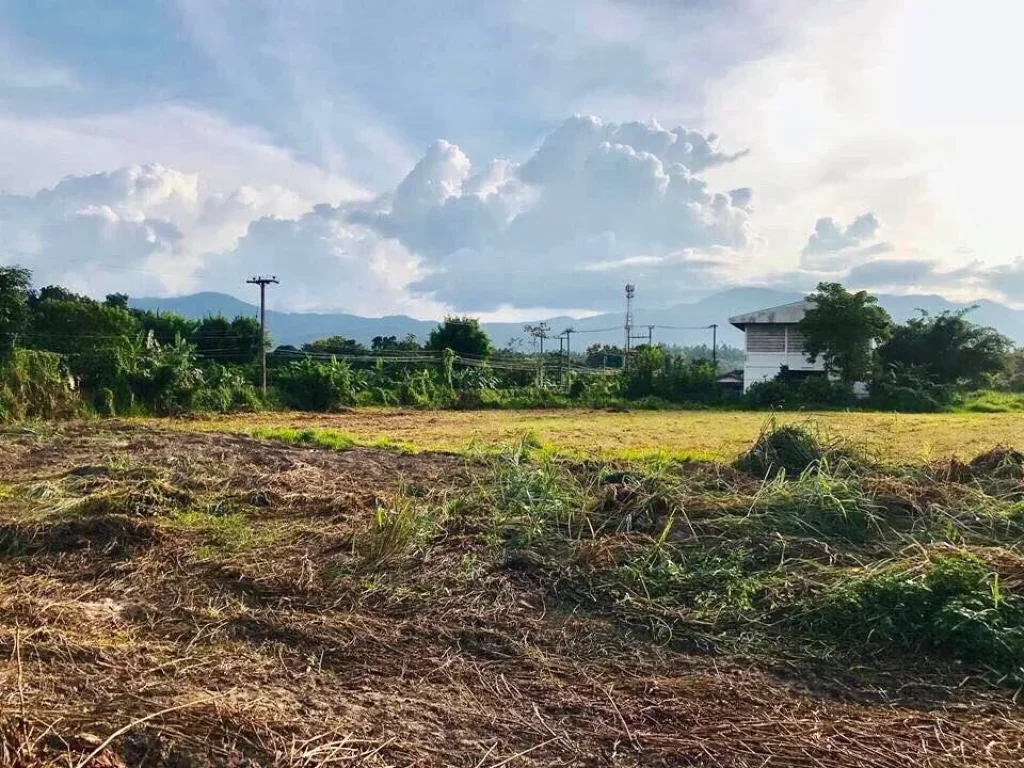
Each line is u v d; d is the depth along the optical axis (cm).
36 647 388
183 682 356
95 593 493
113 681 354
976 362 3509
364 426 2141
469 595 488
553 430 1961
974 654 393
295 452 1209
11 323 2416
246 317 4159
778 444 849
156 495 714
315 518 680
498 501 688
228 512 697
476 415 2744
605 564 530
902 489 650
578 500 677
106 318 2862
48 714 310
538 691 363
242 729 306
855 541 565
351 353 4650
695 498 649
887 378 3222
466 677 377
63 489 776
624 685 371
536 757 303
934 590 434
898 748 315
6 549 583
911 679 378
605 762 301
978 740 322
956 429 1906
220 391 2780
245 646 409
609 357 7094
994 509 599
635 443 1558
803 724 333
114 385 2436
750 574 505
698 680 377
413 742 309
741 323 3762
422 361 4019
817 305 3334
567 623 450
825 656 403
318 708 336
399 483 836
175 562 553
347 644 413
